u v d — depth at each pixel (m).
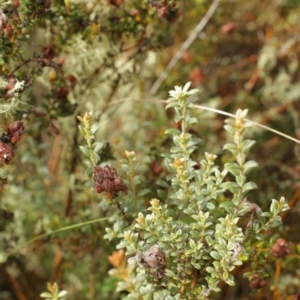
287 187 0.49
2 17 0.36
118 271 0.34
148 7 0.42
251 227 0.34
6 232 0.45
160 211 0.34
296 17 0.57
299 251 0.40
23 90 0.38
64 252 0.46
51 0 0.39
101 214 0.44
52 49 0.40
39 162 0.46
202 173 0.35
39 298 0.49
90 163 0.36
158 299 0.34
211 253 0.33
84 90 0.44
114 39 0.43
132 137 0.49
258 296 0.45
